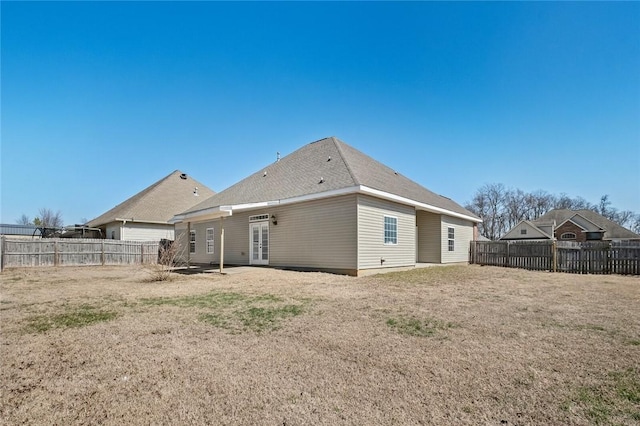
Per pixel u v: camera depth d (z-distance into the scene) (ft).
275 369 11.40
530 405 8.75
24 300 25.12
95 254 63.72
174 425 8.02
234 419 8.24
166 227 82.94
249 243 51.08
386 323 17.17
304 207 43.39
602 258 44.52
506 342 13.97
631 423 7.86
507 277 38.37
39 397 9.55
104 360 12.43
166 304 22.86
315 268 41.68
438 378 10.48
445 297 24.61
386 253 43.32
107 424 8.09
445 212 57.06
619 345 13.57
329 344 13.91
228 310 20.59
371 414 8.40
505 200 190.90
